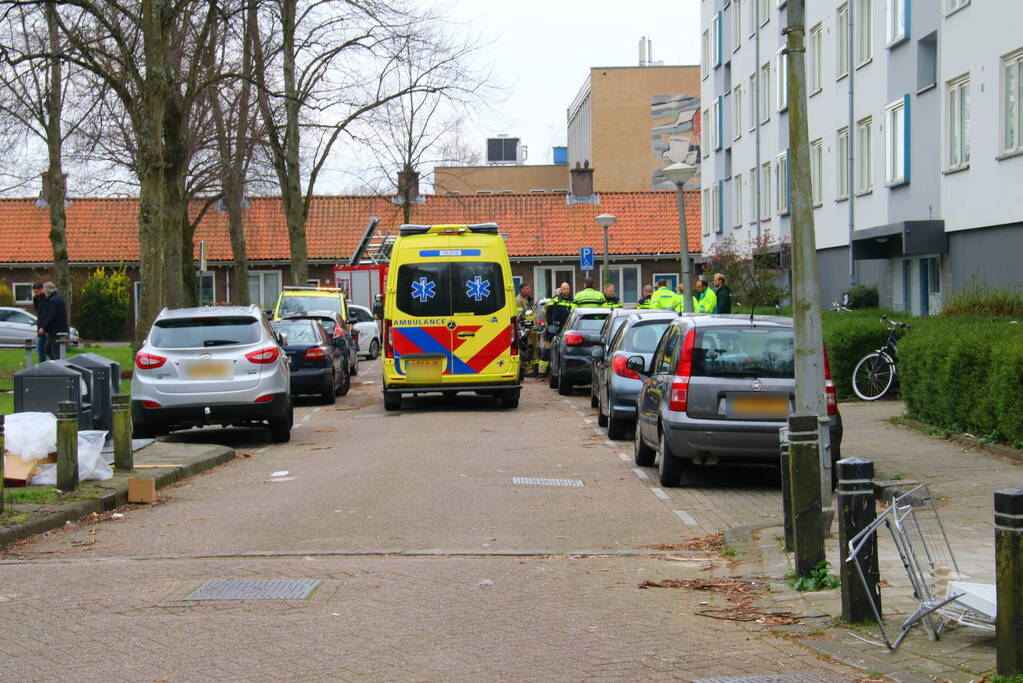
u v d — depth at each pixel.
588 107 75.31
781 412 11.63
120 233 52.56
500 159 87.69
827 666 5.87
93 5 21.12
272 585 7.80
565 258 52.00
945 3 23.33
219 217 52.91
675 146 71.44
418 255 20.84
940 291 24.16
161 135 22.20
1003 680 5.28
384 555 8.92
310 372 23.27
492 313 20.83
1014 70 20.61
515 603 7.31
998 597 5.37
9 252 51.81
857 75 29.14
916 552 7.37
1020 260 20.52
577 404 22.41
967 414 14.52
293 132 34.72
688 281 22.25
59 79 27.44
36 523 9.98
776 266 33.56
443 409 21.73
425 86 32.09
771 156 37.12
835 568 7.98
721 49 43.75
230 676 5.76
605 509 11.02
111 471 12.53
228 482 13.06
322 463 14.39
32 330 42.50
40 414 12.06
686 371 11.90
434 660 6.02
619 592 7.65
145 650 6.24
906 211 25.84
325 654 6.14
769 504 11.29
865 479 6.61
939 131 23.89
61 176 31.59
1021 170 20.28
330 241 52.81
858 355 20.64
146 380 15.85
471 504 11.20
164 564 8.61
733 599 7.43
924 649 6.05
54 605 7.30
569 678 5.69
